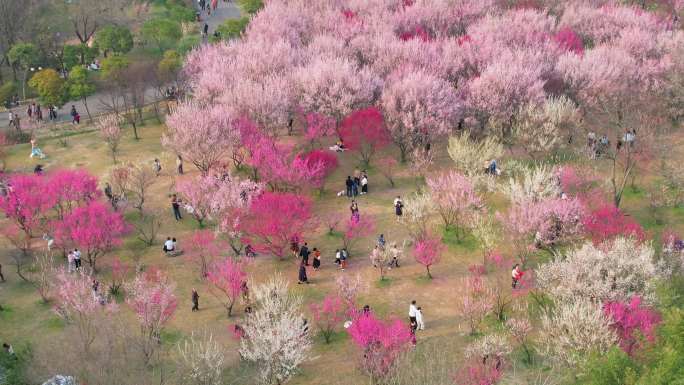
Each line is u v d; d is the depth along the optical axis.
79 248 55.44
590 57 76.56
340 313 47.41
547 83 75.50
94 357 39.59
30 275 53.00
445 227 56.91
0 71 100.75
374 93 73.44
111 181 63.12
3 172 67.88
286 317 41.38
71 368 38.41
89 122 83.44
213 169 62.16
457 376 38.44
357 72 75.62
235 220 53.97
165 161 70.25
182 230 58.72
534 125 66.62
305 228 55.16
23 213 55.44
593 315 38.97
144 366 40.19
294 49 83.56
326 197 63.03
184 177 66.88
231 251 55.28
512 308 46.91
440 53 82.69
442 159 68.81
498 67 71.50
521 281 49.06
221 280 48.72
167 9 117.25
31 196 55.88
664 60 77.00
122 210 60.31
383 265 51.44
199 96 73.81
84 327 42.62
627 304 40.94
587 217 52.25
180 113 66.81
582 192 59.69
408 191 63.50
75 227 53.31
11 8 101.44
